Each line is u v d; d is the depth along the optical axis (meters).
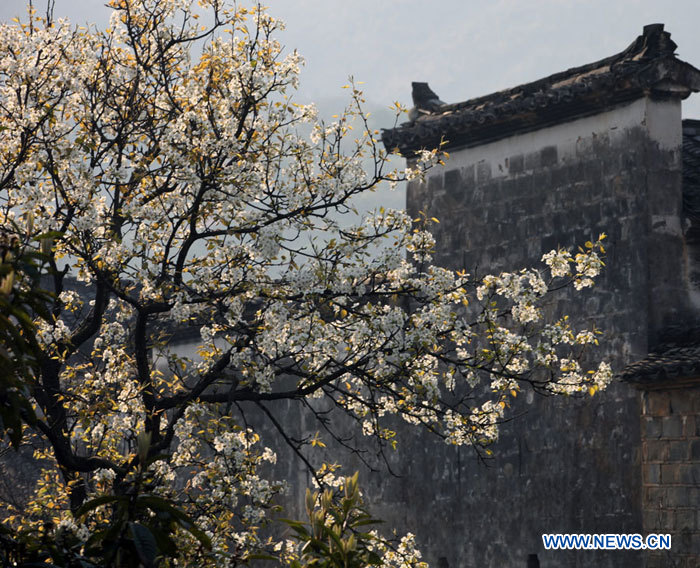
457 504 26.17
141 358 16.98
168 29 17.83
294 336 16.47
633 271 23.66
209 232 16.56
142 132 17.36
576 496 23.75
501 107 25.94
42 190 15.64
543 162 25.80
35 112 15.96
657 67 23.48
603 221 24.39
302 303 16.92
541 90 25.88
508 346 17.05
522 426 24.98
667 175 24.00
